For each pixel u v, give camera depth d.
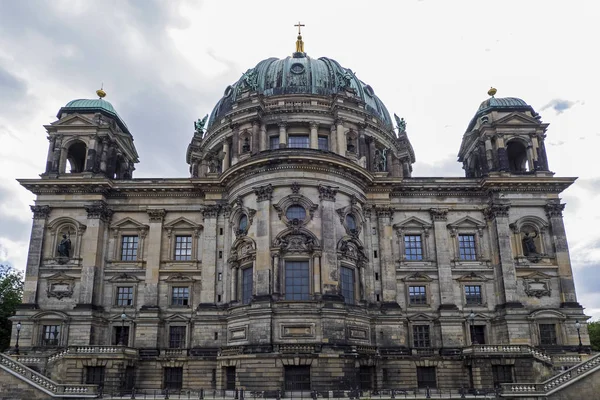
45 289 58.28
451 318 58.44
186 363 55.34
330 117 67.75
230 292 56.78
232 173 58.31
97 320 57.19
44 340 56.06
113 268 60.09
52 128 63.22
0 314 76.44
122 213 62.31
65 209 60.97
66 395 42.38
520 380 51.06
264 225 53.72
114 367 50.41
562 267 59.62
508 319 56.91
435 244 61.59
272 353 48.47
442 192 63.41
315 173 55.78
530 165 63.72
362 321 54.31
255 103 67.12
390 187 62.12
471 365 53.16
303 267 53.22
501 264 59.34
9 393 42.34
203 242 60.31
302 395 45.91
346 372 48.84
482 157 65.38
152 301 58.50
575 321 57.25
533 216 61.69
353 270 56.16
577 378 41.44
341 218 56.09
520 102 67.38
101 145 63.75
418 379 55.69
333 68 76.56
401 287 60.12
